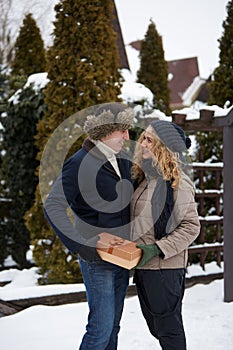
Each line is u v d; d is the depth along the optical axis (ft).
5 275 21.49
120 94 18.63
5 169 25.36
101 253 8.23
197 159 20.84
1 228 24.95
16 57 30.89
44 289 15.40
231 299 15.29
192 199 8.75
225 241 15.42
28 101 21.95
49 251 18.56
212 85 22.24
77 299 15.24
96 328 8.55
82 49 17.84
